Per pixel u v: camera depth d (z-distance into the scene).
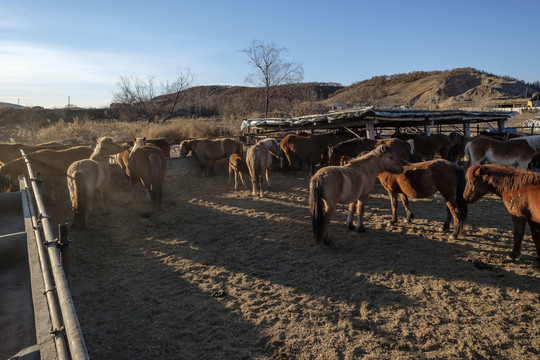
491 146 11.48
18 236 4.89
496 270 5.31
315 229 6.04
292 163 14.49
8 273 4.74
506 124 34.97
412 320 4.09
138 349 3.67
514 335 3.76
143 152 8.77
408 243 6.52
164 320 4.20
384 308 4.36
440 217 8.19
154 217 8.41
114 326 4.08
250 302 4.55
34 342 3.39
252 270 5.54
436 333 3.83
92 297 4.74
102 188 8.38
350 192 6.42
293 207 9.23
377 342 3.70
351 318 4.14
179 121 28.47
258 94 54.47
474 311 4.25
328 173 6.11
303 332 3.90
